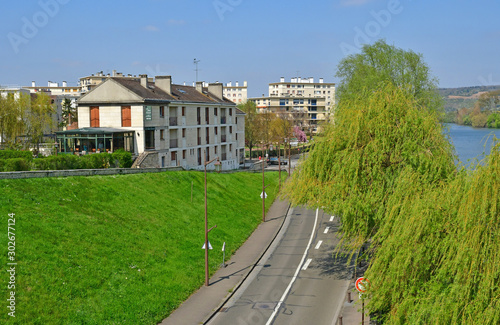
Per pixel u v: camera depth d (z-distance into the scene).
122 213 31.47
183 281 26.31
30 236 23.33
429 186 19.67
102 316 20.62
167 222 33.50
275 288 26.86
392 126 23.14
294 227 41.75
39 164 33.81
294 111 162.50
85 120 51.44
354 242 23.19
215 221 38.22
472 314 13.23
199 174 49.44
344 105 26.33
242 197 49.78
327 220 44.38
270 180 62.41
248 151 115.88
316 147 24.81
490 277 13.26
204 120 64.81
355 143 23.06
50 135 75.06
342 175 22.98
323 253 33.72
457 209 15.52
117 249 26.34
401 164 22.36
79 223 27.03
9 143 55.78
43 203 27.45
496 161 14.65
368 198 22.03
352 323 21.88
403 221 17.16
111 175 37.22
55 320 19.17
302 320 22.41
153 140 52.12
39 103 67.69
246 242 36.28
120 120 50.09
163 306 23.14
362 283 19.16
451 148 22.98
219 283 27.27
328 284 27.45
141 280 24.56
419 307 14.74
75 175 33.69
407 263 15.52
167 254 28.75
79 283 21.86
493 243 13.74
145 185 38.78
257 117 118.19
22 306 18.83
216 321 22.34
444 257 15.12
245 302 24.78
